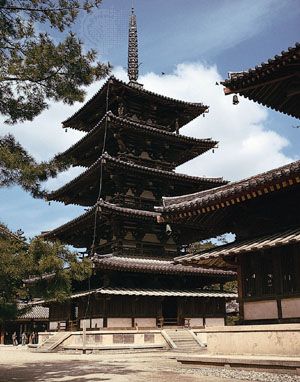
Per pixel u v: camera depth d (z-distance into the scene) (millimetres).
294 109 19062
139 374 17547
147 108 45656
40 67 15797
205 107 46969
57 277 14398
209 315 42938
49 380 16062
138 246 41375
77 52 16469
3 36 15539
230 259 18328
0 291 13820
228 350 17328
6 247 13602
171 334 37938
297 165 14344
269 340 15852
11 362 26109
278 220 17719
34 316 65125
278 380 13516
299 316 15633
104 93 43688
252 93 17625
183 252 43312
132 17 51938
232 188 16531
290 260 16312
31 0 15586
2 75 15125
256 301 17297
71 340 38781
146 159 44625
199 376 15859
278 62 15438
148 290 39250
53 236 45656
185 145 45875
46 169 15266
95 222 40625
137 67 49969
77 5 16328
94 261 35469
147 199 43094
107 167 39625
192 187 45125
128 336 36438
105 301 37406
